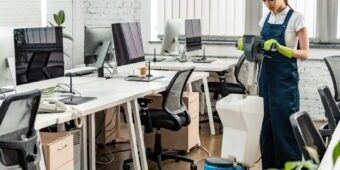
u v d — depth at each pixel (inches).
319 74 265.0
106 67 222.7
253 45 156.0
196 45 273.3
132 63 205.2
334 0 260.2
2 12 256.2
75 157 160.4
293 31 157.2
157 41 304.2
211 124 240.8
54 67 160.7
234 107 150.4
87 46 204.1
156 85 186.2
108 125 220.4
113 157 204.4
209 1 288.7
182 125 186.5
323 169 83.7
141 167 177.0
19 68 146.9
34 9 275.7
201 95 277.7
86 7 311.7
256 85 178.1
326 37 263.0
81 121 156.3
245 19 279.0
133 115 171.0
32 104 118.8
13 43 149.3
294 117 93.0
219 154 208.4
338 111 133.0
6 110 109.7
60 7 293.7
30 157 117.6
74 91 170.7
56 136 138.3
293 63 158.1
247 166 155.1
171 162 199.0
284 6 159.6
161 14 302.4
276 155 161.3
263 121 161.6
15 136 117.4
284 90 158.1
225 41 286.8
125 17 309.7
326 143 121.2
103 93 168.4
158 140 188.5
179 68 243.0
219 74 250.1
